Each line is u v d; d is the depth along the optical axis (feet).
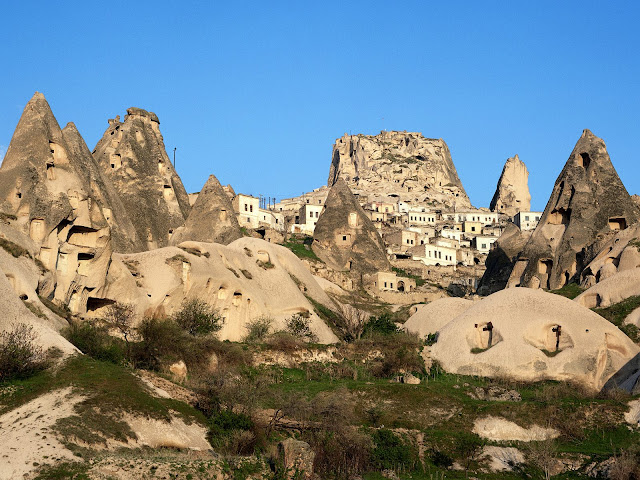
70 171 254.47
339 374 241.55
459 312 288.10
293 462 157.07
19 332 184.65
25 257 226.17
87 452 154.30
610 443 198.49
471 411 211.00
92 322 227.61
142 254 264.52
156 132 418.92
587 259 333.01
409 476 181.57
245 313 277.44
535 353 244.22
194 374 208.23
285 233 474.90
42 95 264.11
